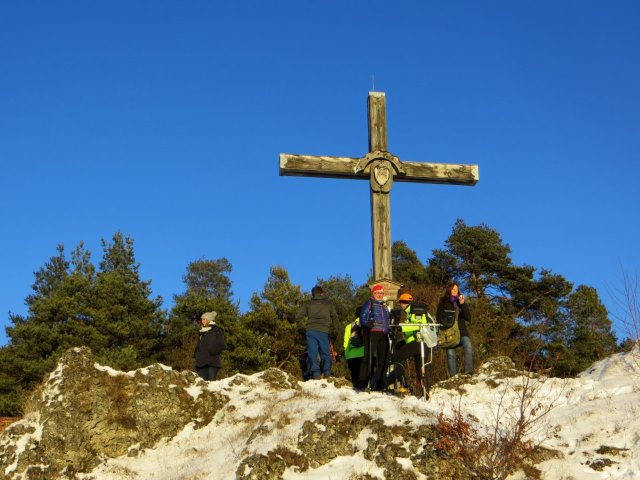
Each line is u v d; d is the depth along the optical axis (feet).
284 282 105.29
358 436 34.42
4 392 88.79
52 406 39.58
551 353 97.71
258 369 92.02
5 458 37.93
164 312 105.70
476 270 118.01
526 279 113.80
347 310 108.06
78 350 42.34
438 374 61.62
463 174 57.36
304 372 50.83
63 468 38.01
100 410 40.24
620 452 32.40
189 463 37.78
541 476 31.53
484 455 32.32
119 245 123.03
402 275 118.83
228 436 39.63
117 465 38.91
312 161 55.11
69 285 101.60
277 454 33.81
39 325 98.02
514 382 43.83
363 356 43.55
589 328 105.70
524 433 33.22
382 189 55.42
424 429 33.12
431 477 31.48
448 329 46.16
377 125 56.75
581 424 35.65
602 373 44.42
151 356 99.40
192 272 180.75
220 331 48.78
